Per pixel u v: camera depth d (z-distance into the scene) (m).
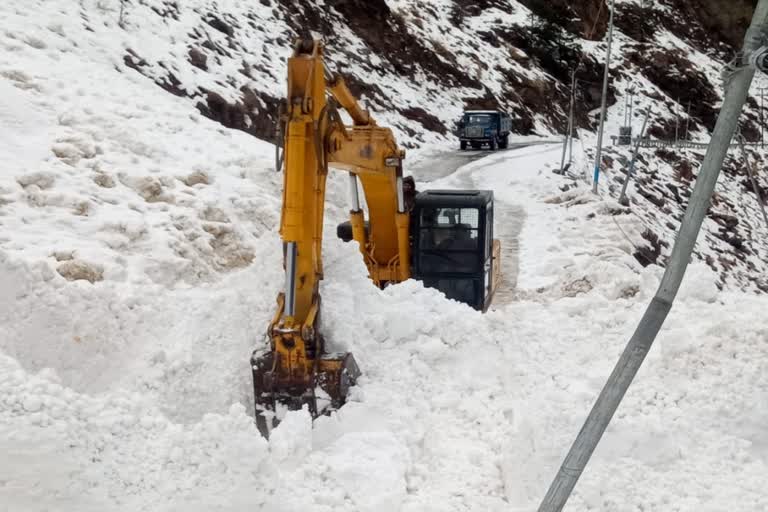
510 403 8.28
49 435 5.97
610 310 10.09
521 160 35.41
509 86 56.69
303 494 6.32
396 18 50.88
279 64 32.19
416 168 33.09
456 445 7.59
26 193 11.97
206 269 12.17
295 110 8.01
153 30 26.02
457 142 44.66
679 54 74.12
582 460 4.95
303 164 8.02
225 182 15.01
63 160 13.34
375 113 41.16
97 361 9.08
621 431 6.89
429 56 51.12
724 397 7.49
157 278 11.28
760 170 57.09
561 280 15.76
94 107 16.27
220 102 24.67
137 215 12.53
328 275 9.52
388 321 9.23
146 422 6.43
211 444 6.16
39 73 16.53
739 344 8.19
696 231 4.64
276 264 9.62
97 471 6.04
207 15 30.98
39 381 6.29
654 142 50.97
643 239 23.97
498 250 15.11
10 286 8.88
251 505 6.04
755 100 70.81
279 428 6.93
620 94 65.88
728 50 81.06
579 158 37.88
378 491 6.50
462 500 6.76
